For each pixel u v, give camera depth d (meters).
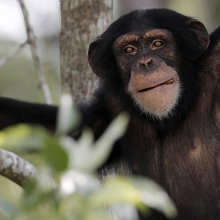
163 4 29.14
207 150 10.38
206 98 10.56
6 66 25.16
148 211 10.63
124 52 10.67
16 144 5.00
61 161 4.87
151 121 10.62
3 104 11.23
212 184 10.23
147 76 10.02
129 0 29.47
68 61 12.76
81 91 12.59
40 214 5.00
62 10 12.93
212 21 27.88
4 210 4.98
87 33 12.70
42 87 13.01
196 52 10.66
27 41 12.98
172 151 10.55
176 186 10.45
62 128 5.15
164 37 10.47
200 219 10.30
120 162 11.65
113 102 11.08
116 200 4.92
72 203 4.96
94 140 11.35
